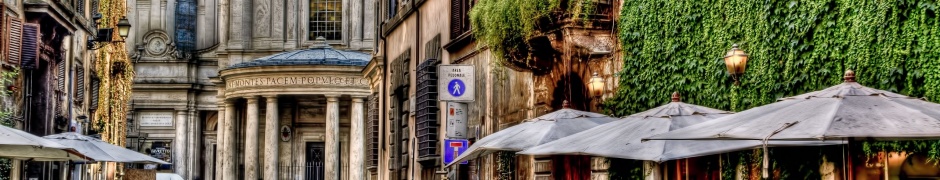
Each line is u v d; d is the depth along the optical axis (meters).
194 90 67.81
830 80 14.10
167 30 69.00
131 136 61.19
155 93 67.50
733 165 16.45
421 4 30.31
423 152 28.83
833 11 14.04
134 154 25.97
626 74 18.83
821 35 14.24
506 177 23.38
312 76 57.75
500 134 18.30
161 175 52.00
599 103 19.53
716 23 16.56
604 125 15.23
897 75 12.98
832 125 9.45
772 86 15.20
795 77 14.73
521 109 22.73
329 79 57.75
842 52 13.89
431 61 28.36
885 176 13.30
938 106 10.28
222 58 64.88
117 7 44.22
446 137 25.12
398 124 33.00
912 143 13.19
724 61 16.28
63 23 30.61
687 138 10.28
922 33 12.66
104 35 37.31
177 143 67.31
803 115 9.91
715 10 16.61
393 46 34.50
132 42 68.44
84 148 24.11
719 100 16.42
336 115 57.84
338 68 57.59
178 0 69.44
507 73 23.64
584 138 14.49
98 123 39.66
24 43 26.53
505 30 20.16
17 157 19.86
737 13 16.06
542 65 20.66
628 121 14.72
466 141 24.70
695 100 17.08
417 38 30.72
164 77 67.69
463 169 27.00
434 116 28.34
